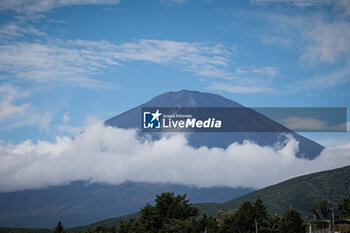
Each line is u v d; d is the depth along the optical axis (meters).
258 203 118.19
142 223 143.50
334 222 105.12
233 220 116.44
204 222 121.38
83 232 196.88
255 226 113.31
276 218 118.94
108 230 171.38
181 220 135.38
